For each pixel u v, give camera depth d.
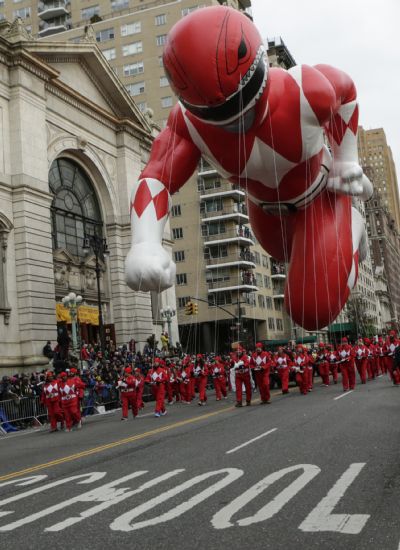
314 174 12.61
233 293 60.41
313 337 48.97
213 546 4.92
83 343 32.00
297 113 11.55
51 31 73.00
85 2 73.19
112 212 38.06
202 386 21.83
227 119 10.56
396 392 17.84
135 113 40.72
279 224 14.60
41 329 28.78
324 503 5.93
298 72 11.82
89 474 8.82
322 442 9.55
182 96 10.22
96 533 5.60
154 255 11.14
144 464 9.23
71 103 34.72
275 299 70.19
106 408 25.80
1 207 28.25
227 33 9.55
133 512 6.26
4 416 20.27
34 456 11.80
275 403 18.14
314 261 12.95
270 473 7.56
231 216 60.44
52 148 32.78
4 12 76.62
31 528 5.97
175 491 7.05
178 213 62.94
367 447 8.80
